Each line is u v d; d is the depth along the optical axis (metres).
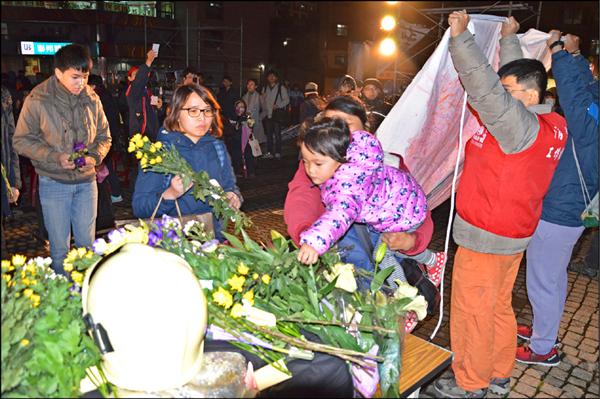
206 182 2.47
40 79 11.66
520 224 2.46
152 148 2.41
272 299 2.14
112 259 1.65
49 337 1.59
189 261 2.07
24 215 6.26
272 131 12.04
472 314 2.61
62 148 3.31
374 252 2.48
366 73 12.86
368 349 2.02
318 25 31.50
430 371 2.23
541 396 2.94
